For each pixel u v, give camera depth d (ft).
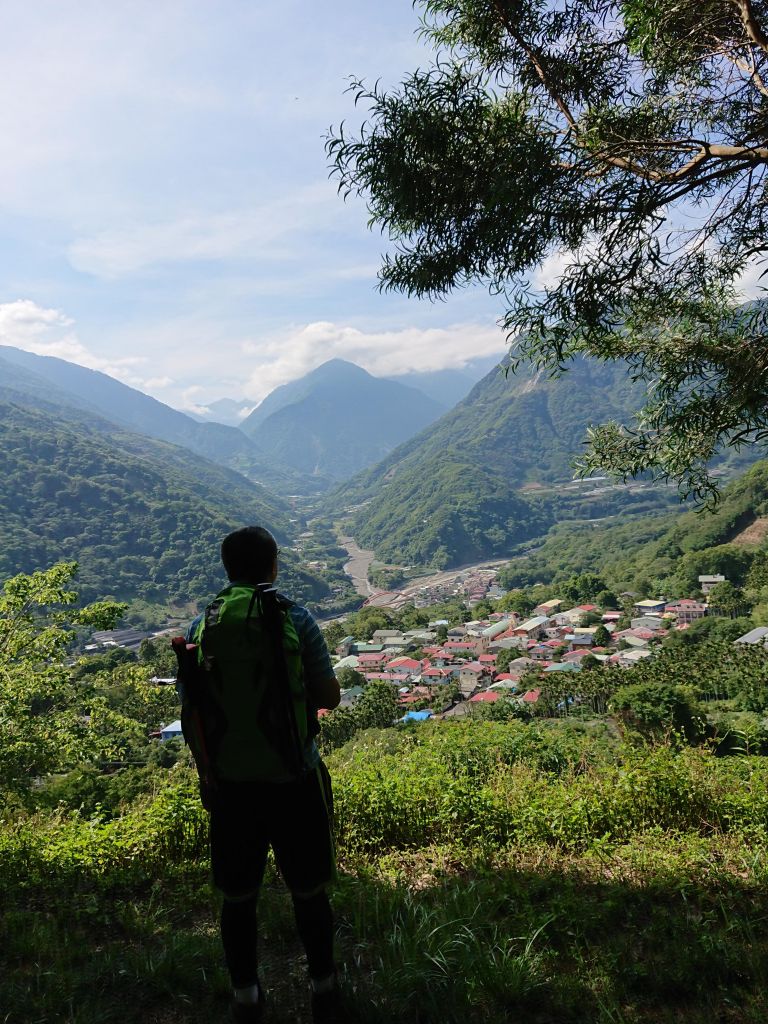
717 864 13.01
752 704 109.19
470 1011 7.95
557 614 384.88
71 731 30.17
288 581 533.14
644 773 17.04
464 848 15.08
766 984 8.22
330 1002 7.60
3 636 31.91
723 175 13.00
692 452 17.33
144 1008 8.68
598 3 15.33
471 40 16.87
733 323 17.02
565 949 9.64
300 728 7.03
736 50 15.47
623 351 17.99
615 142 14.03
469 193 14.34
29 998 8.80
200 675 7.05
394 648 343.46
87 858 14.87
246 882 7.27
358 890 12.25
